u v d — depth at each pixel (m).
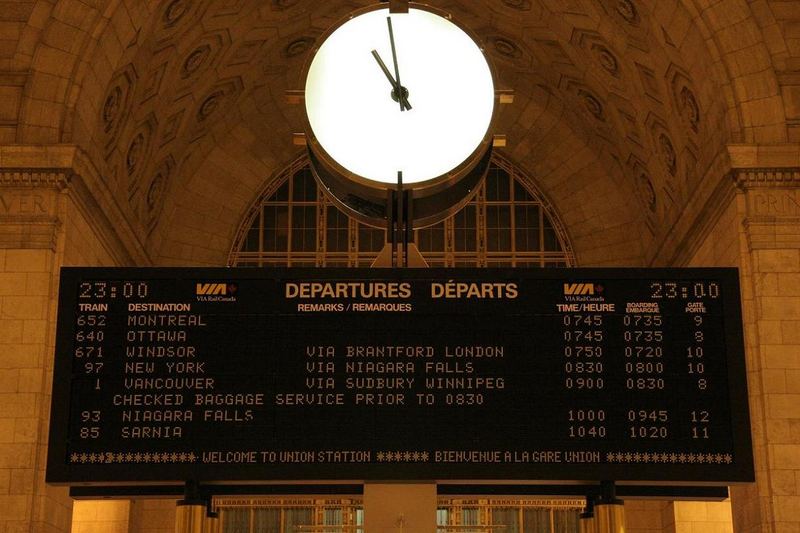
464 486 11.50
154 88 19.59
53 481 10.47
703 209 18.14
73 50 16.61
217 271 11.20
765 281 16.22
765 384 15.80
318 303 11.09
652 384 10.88
